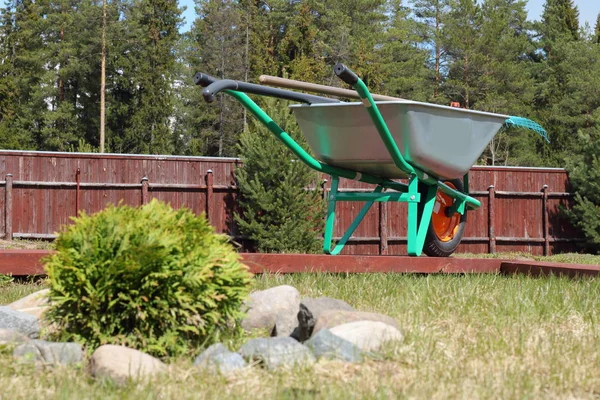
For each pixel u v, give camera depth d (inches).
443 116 326.6
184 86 2358.5
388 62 2198.6
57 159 732.0
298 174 729.6
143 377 155.5
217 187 757.3
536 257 818.8
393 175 353.1
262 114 326.0
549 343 196.2
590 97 1980.8
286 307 211.8
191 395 147.5
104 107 2095.2
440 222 381.1
